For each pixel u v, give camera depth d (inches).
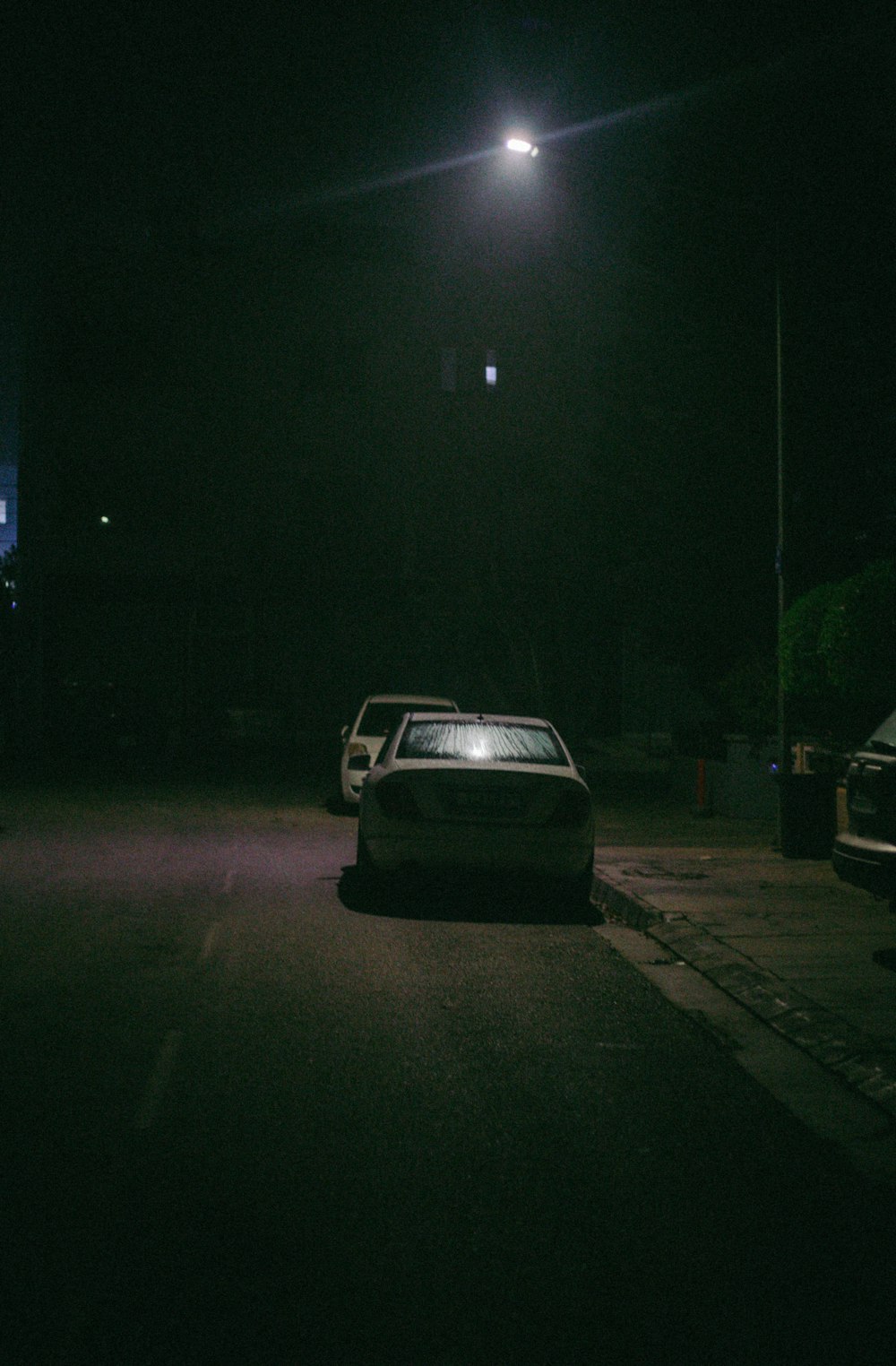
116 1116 210.8
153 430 1558.8
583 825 423.8
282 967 329.4
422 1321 142.5
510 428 1470.2
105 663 1626.5
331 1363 133.1
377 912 416.2
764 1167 193.8
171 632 1638.8
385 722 739.4
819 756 613.3
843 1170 193.2
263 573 1472.7
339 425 1561.3
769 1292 151.4
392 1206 175.0
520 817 418.0
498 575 1270.9
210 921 395.2
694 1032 274.2
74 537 1531.7
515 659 1293.1
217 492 1560.0
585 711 1251.2
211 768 1123.3
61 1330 139.1
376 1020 277.4
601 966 339.3
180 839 619.8
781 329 571.5
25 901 433.7
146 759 1238.9
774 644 787.4
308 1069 239.6
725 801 747.4
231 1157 192.7
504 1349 136.7
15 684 1343.5
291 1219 169.9
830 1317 145.2
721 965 325.4
